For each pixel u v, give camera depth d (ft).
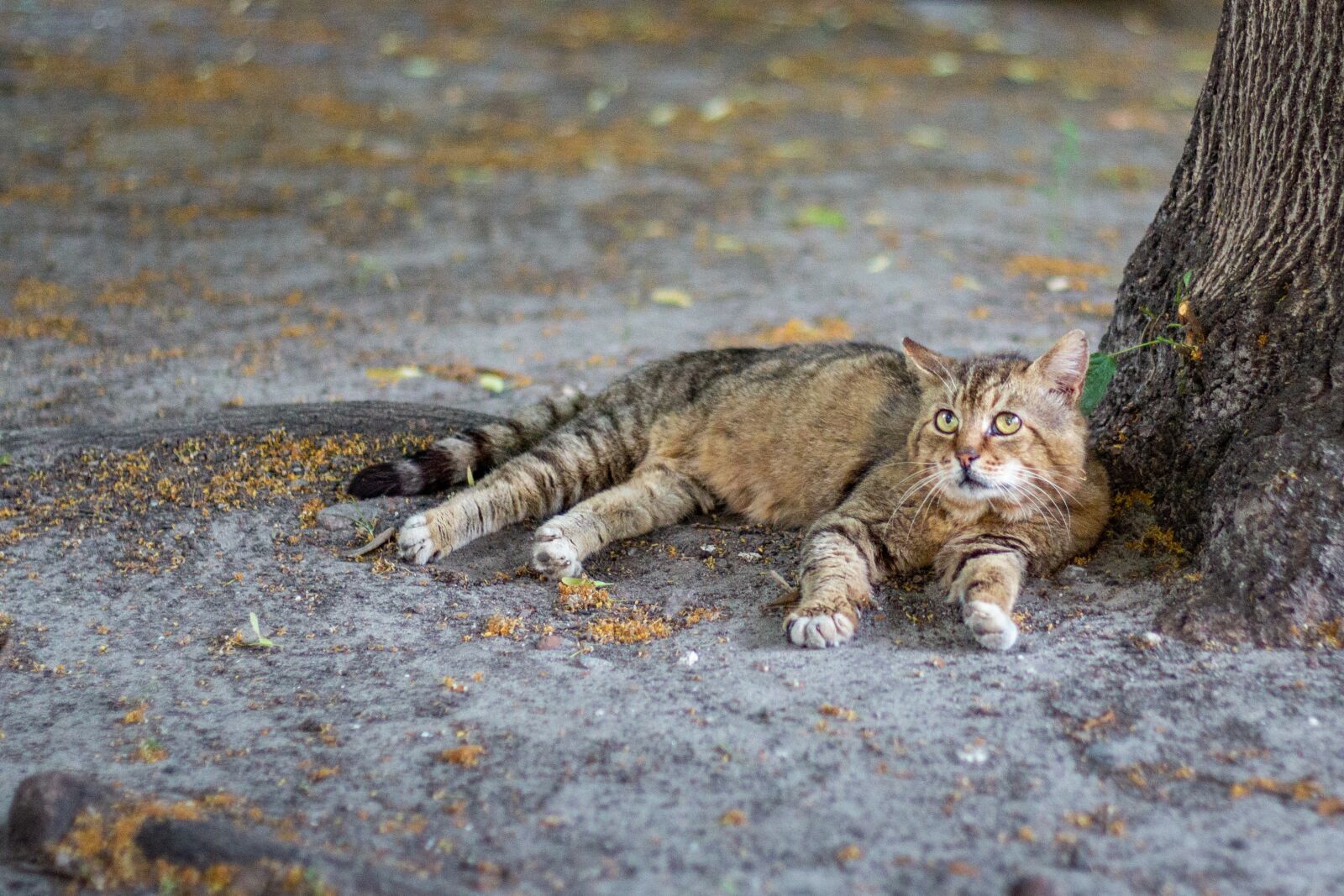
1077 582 15.25
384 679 13.71
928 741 11.95
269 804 11.41
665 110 47.60
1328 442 14.07
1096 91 54.19
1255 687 12.55
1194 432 15.72
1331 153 14.47
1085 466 16.15
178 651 14.52
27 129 41.83
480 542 17.56
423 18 59.93
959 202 37.52
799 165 41.55
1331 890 9.80
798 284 30.14
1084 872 10.10
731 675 13.42
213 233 33.63
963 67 57.06
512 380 23.89
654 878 10.18
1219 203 15.96
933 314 27.55
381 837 10.85
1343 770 11.27
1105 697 12.55
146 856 10.47
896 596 15.43
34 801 10.83
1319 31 14.34
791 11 64.64
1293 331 14.96
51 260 30.96
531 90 50.37
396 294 29.48
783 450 18.08
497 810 11.18
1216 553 14.11
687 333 26.78
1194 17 72.33
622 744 12.14
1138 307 17.06
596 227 35.04
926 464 15.76
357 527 17.46
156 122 43.62
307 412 20.57
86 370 23.88
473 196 37.60
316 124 44.47
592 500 17.65
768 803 11.12
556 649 14.25
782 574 16.24
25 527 17.42
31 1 57.72
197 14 58.08
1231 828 10.57
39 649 14.60
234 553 16.80
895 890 9.96
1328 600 13.35
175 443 19.53
